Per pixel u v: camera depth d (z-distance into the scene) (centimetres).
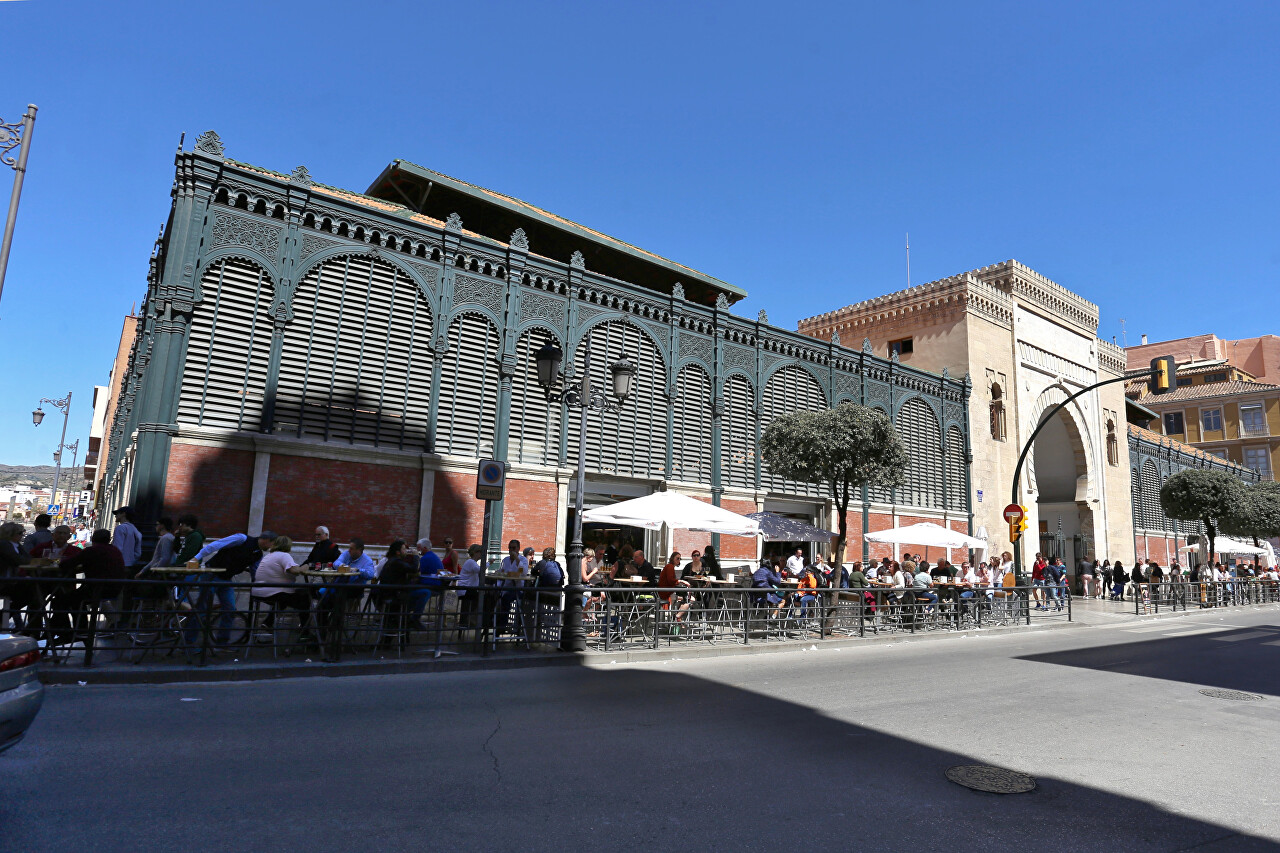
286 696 747
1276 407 5647
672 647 1187
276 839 391
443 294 1560
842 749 611
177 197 1291
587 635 1202
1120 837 438
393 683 847
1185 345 6981
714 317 2053
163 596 840
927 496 2633
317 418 1379
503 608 1107
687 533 1964
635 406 1847
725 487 2005
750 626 1335
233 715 655
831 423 1658
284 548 958
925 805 482
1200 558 4550
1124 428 3909
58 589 802
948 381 2797
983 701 840
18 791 447
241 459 1290
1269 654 1377
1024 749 631
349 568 990
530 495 1636
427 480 1487
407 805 448
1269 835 447
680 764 553
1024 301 3241
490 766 532
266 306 1352
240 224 1334
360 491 1409
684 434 1945
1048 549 3684
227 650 934
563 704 757
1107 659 1255
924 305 3073
